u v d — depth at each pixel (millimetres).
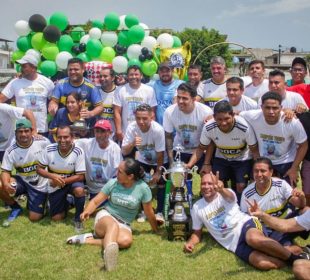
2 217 5789
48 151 5543
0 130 6402
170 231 4902
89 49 9828
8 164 5652
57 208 5602
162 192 5816
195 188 7336
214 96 6711
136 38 10102
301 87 6496
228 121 5070
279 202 4656
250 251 4270
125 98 6941
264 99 4965
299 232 4547
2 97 7008
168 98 7031
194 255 4504
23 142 5590
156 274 4070
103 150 5684
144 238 5000
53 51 9641
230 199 4684
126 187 4832
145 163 6031
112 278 3980
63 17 10070
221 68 6598
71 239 4789
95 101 6832
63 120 6547
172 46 10758
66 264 4266
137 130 5793
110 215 4832
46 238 4977
